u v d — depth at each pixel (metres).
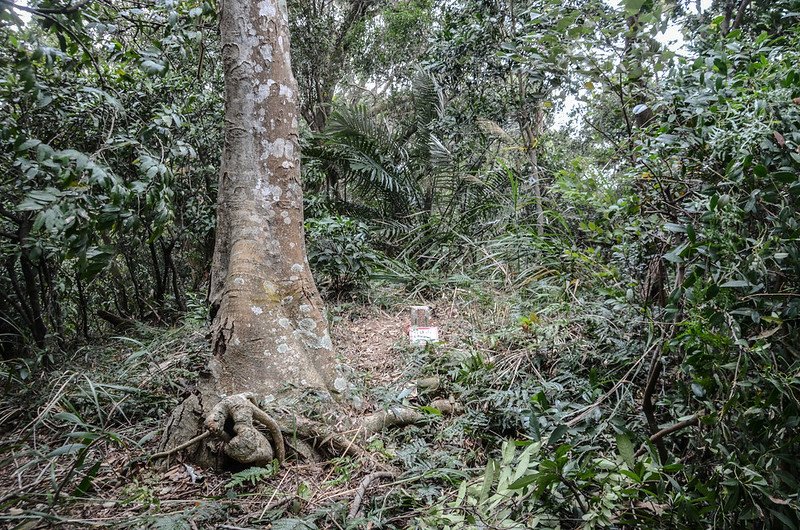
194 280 6.80
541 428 2.47
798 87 2.03
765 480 1.74
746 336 1.96
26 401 3.11
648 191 2.70
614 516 2.03
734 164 1.94
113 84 3.95
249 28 3.07
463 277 5.11
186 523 1.93
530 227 5.65
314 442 2.62
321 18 10.53
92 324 5.75
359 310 4.92
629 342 2.92
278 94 3.10
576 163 3.20
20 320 4.50
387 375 3.59
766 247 1.80
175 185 5.08
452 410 3.07
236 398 2.43
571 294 4.04
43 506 2.10
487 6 6.15
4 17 2.16
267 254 3.00
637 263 2.78
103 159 2.79
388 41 11.09
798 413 1.72
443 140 6.99
